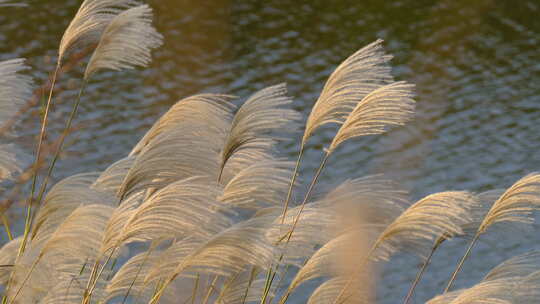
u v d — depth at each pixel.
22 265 7.62
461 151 42.69
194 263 7.36
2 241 22.78
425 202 8.15
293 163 8.99
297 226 8.65
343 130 8.63
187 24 50.09
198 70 46.03
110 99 41.25
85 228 7.47
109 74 44.00
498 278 9.24
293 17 55.97
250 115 8.63
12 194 10.39
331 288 8.91
